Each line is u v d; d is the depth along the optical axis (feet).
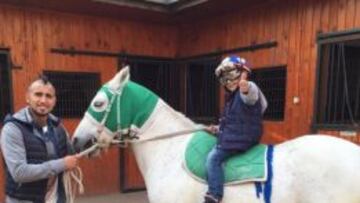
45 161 7.35
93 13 18.12
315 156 7.43
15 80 16.75
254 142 8.17
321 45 13.67
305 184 7.38
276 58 15.61
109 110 8.96
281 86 15.75
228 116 8.23
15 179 6.98
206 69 19.53
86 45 18.51
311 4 14.08
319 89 13.78
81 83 18.51
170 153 8.99
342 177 7.13
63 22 17.84
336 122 13.52
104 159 19.06
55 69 17.74
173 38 20.97
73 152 8.52
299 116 14.65
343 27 13.01
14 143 7.06
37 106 7.27
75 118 18.34
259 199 7.74
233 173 7.98
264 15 16.14
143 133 9.29
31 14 17.03
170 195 8.55
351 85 13.34
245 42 17.12
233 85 8.20
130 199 18.20
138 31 19.95
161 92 20.85
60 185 7.79
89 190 18.72
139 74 20.25
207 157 8.34
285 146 8.04
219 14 18.34
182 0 16.90
